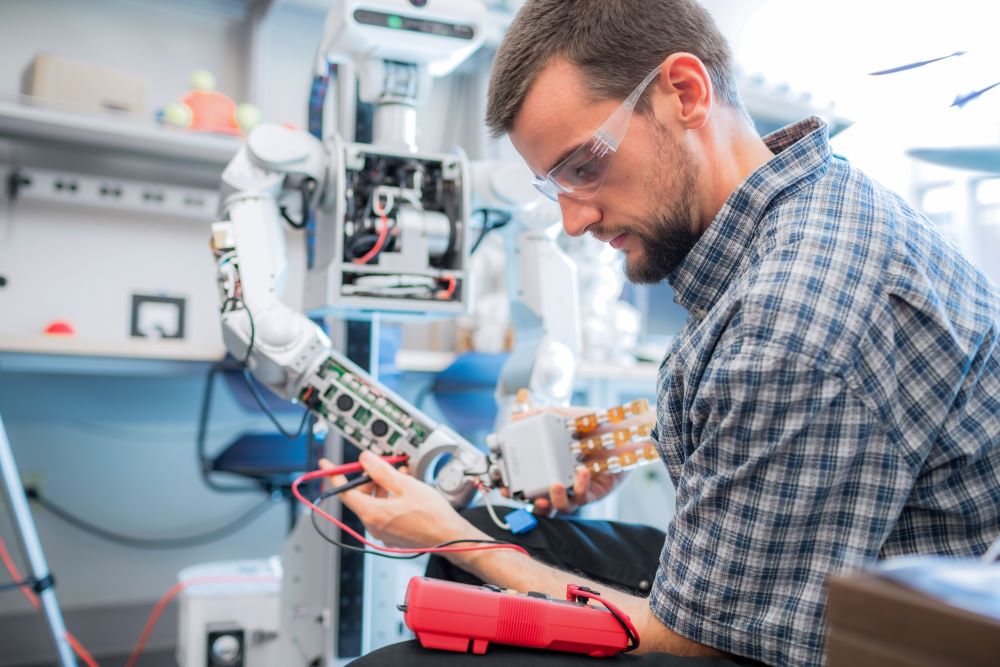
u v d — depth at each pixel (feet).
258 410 8.06
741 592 2.31
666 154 2.63
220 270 3.87
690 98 2.61
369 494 3.56
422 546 3.20
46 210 8.23
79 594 8.29
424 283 4.18
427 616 2.22
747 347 2.26
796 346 2.20
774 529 2.27
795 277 2.29
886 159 6.17
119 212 8.57
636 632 2.36
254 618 5.58
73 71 7.61
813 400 2.20
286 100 9.66
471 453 3.87
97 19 8.66
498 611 2.26
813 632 2.22
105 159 8.41
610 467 3.67
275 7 8.98
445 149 10.45
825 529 2.27
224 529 9.07
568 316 4.76
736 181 2.74
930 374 2.27
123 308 8.54
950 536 2.35
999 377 2.38
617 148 2.60
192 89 8.40
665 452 2.79
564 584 2.92
